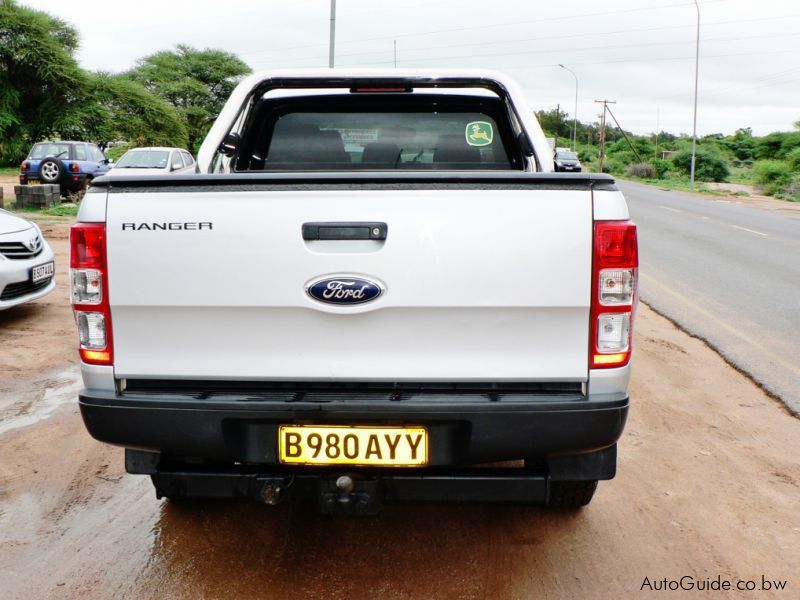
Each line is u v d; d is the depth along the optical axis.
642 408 4.74
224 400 2.35
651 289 9.23
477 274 2.29
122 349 2.41
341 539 2.98
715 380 5.40
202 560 2.80
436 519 3.17
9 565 2.76
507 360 2.35
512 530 3.08
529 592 2.60
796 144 73.38
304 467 2.47
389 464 2.36
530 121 3.62
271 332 2.36
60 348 6.00
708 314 7.76
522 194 2.28
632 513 3.26
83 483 3.52
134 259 2.35
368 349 2.35
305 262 2.31
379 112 3.95
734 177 66.06
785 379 5.40
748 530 3.12
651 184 49.94
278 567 2.75
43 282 7.16
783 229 18.28
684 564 2.82
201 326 2.38
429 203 2.28
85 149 21.47
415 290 2.30
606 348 2.34
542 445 2.32
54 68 47.47
